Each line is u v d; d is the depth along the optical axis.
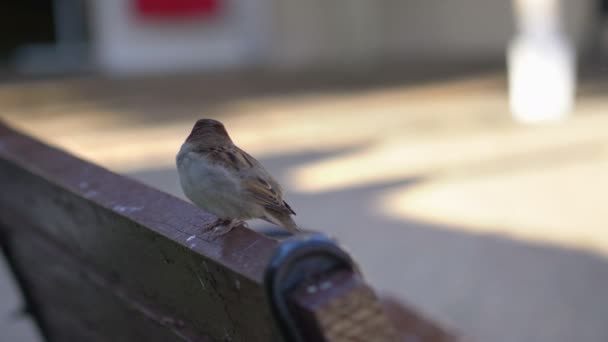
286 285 1.25
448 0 20.44
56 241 2.55
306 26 19.50
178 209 1.79
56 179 2.17
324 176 9.44
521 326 5.35
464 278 6.21
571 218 7.72
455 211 7.98
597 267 6.45
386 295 4.19
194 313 1.76
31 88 16.27
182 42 18.83
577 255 6.72
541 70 12.52
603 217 7.72
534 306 5.67
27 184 2.46
